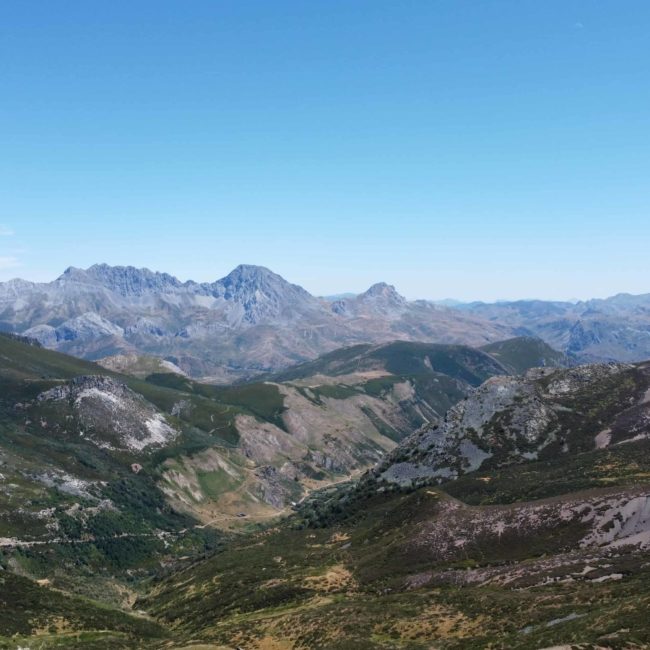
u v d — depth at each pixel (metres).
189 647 119.00
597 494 153.50
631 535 134.75
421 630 105.50
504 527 155.75
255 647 118.12
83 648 128.25
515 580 122.31
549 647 75.75
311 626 120.00
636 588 94.81
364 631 109.94
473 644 92.00
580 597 99.00
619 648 70.75
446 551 154.38
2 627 135.50
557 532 145.75
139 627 154.50
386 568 156.38
